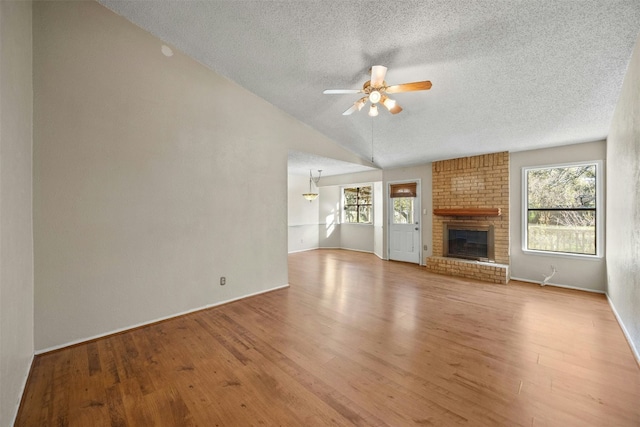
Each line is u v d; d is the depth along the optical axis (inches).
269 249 170.1
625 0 78.4
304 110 174.6
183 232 133.8
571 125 147.0
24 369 81.6
